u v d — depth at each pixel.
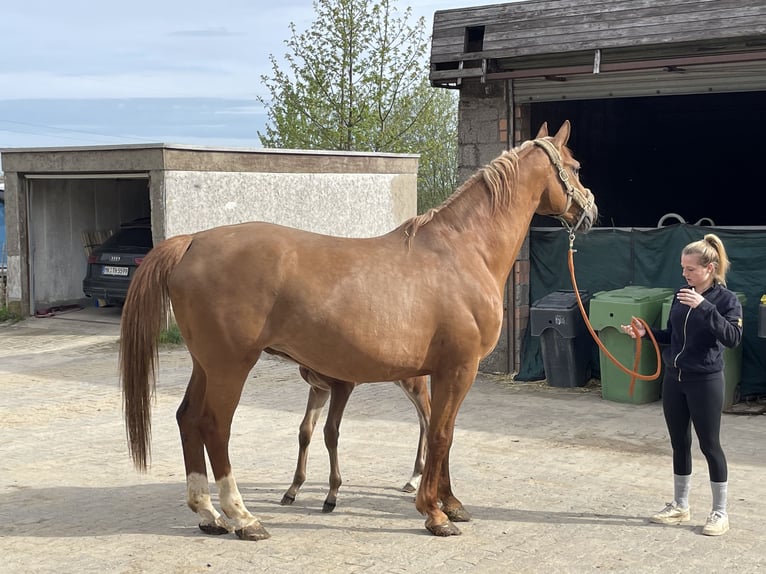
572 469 7.00
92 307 17.45
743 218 19.48
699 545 5.26
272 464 7.14
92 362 12.38
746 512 5.90
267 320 5.07
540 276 11.11
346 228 17.55
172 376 11.28
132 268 15.70
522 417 8.89
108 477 6.72
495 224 5.73
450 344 5.36
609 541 5.32
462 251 5.52
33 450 7.58
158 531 5.42
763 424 8.55
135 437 5.14
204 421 5.23
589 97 10.53
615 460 7.27
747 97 15.88
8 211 16.17
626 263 10.51
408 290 5.25
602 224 15.09
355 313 5.10
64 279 17.16
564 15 10.22
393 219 18.62
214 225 14.99
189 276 5.06
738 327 5.33
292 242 5.18
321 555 5.04
